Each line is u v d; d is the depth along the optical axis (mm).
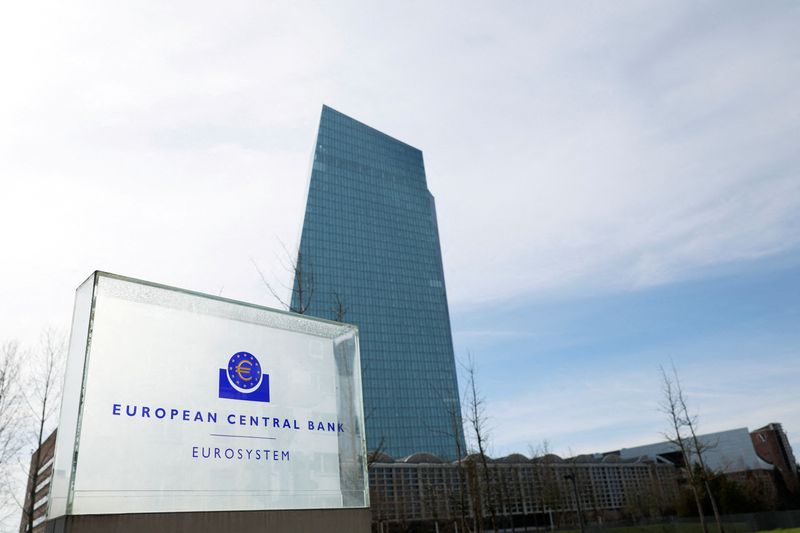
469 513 42719
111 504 4723
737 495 57719
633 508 77438
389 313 142875
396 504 76688
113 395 5047
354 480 6516
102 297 5309
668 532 46938
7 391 20031
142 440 5074
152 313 5559
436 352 145375
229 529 5281
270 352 6332
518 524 78500
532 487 74875
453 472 75250
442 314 153750
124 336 5301
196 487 5246
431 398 136625
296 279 15648
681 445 34031
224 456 5547
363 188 156000
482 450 23391
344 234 145125
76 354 5289
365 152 162375
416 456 87625
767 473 82812
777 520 46500
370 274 144500
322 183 148000
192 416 5469
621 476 102562
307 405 6445
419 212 166125
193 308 5875
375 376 133000
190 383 5566
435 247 164625
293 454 6090
